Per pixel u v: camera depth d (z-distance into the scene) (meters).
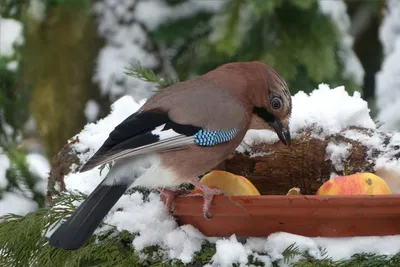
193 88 7.85
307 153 8.20
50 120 12.25
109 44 12.30
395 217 6.86
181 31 12.12
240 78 8.07
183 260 7.00
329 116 8.20
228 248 6.86
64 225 6.82
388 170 8.01
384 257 6.72
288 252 6.83
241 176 7.87
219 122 7.62
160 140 7.29
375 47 14.40
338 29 11.46
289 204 6.79
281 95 8.05
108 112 12.18
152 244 7.24
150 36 12.28
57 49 12.29
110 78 12.16
